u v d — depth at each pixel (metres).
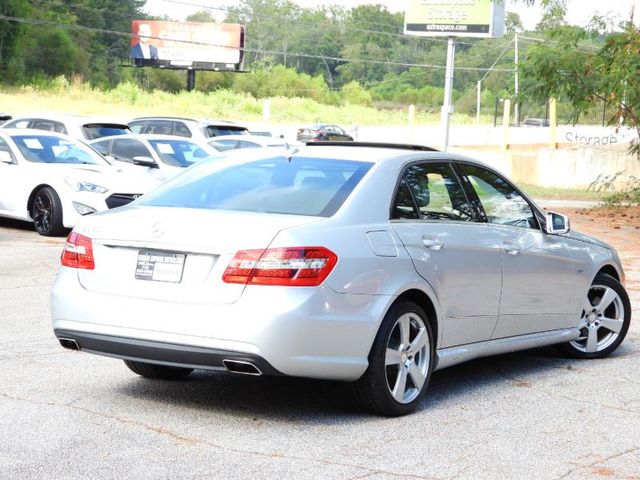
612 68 22.78
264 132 31.61
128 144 18.78
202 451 5.36
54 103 65.50
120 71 109.88
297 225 5.81
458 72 124.44
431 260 6.41
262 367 5.60
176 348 5.70
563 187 39.09
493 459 5.40
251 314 5.57
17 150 16.22
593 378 7.50
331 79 137.00
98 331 5.93
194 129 26.47
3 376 6.89
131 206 6.48
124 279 5.94
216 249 5.70
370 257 5.97
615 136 48.81
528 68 24.19
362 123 80.25
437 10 48.03
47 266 12.34
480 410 6.45
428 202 6.68
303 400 6.55
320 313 5.68
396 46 136.62
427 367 6.41
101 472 4.97
